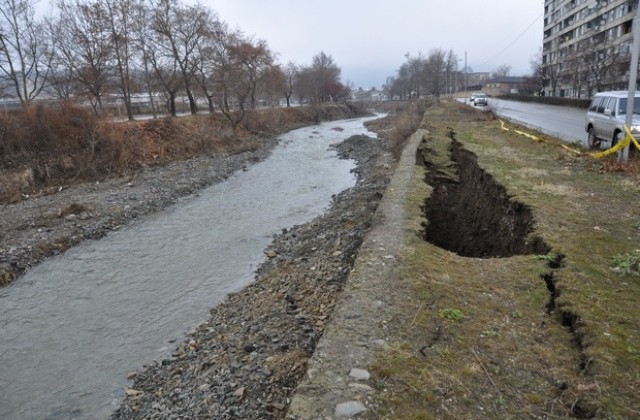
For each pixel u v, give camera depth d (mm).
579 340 4434
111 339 8320
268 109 56156
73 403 6559
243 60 42469
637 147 11672
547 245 6688
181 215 16906
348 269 9266
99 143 24703
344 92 100625
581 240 6742
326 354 4328
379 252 6719
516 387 3852
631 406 3523
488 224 10422
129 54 34625
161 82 39875
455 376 3967
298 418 3551
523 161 13117
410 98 96312
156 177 23047
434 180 14250
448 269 6129
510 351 4324
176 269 11633
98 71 31562
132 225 15742
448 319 4852
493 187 10758
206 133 33750
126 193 19531
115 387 6828
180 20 37531
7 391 6953
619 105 13930
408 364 4125
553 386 3867
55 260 12523
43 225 14867
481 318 4887
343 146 35438
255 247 13039
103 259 12516
